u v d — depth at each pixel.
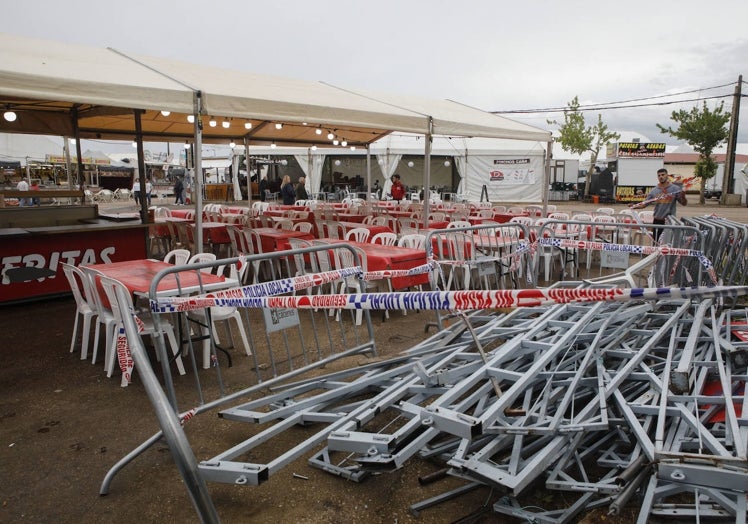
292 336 5.33
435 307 2.63
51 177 25.62
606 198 28.97
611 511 2.19
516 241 7.04
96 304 4.50
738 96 27.52
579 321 3.84
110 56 6.89
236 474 2.48
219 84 6.46
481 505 2.57
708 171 28.97
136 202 23.36
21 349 5.02
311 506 2.61
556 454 2.57
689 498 2.50
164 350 3.08
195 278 4.58
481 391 2.92
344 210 13.27
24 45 6.07
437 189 25.30
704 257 5.19
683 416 2.66
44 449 3.18
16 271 6.70
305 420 3.19
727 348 3.33
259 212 12.80
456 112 10.22
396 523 2.47
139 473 2.93
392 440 2.52
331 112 6.78
